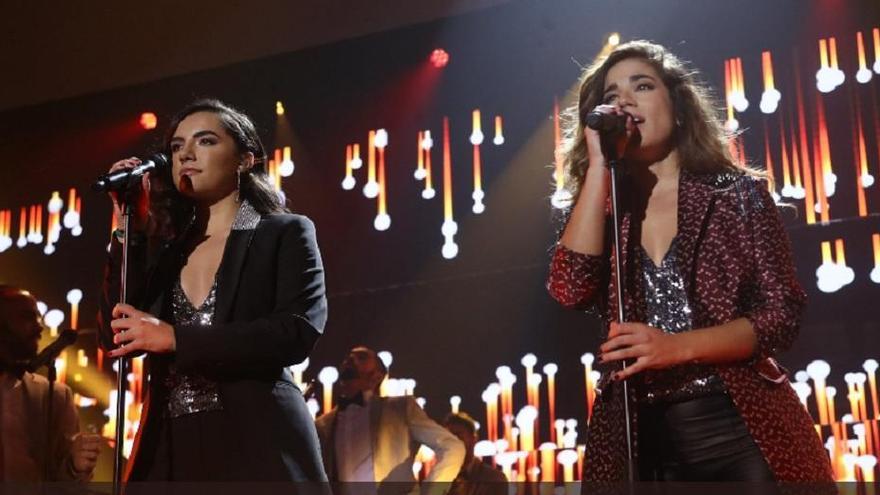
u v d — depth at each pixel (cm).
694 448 401
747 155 1195
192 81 1341
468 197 1362
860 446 1216
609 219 438
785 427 395
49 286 1506
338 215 1405
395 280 1423
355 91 1343
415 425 998
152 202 480
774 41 1178
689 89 450
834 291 1227
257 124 1349
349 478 993
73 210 1473
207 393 433
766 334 394
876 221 1168
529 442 1440
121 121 1386
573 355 1445
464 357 1481
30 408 775
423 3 1260
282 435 430
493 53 1284
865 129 1162
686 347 387
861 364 1248
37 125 1409
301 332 440
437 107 1342
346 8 1285
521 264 1351
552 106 1288
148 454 430
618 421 409
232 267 454
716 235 417
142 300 460
